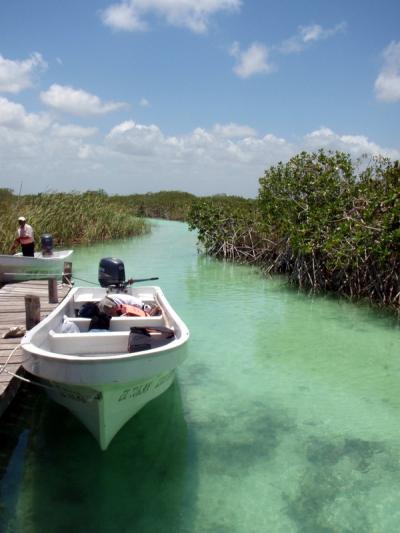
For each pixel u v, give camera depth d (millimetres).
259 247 19031
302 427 5801
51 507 4277
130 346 5391
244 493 4500
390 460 5098
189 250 22828
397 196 11250
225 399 6547
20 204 21281
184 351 5156
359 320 10672
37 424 5766
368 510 4281
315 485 4641
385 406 6398
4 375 5809
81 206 25828
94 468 4879
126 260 19422
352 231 12000
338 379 7316
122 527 4027
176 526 4051
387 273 11836
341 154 14531
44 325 5750
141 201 53219
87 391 4430
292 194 15016
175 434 5555
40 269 12750
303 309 11625
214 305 11961
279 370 7648
